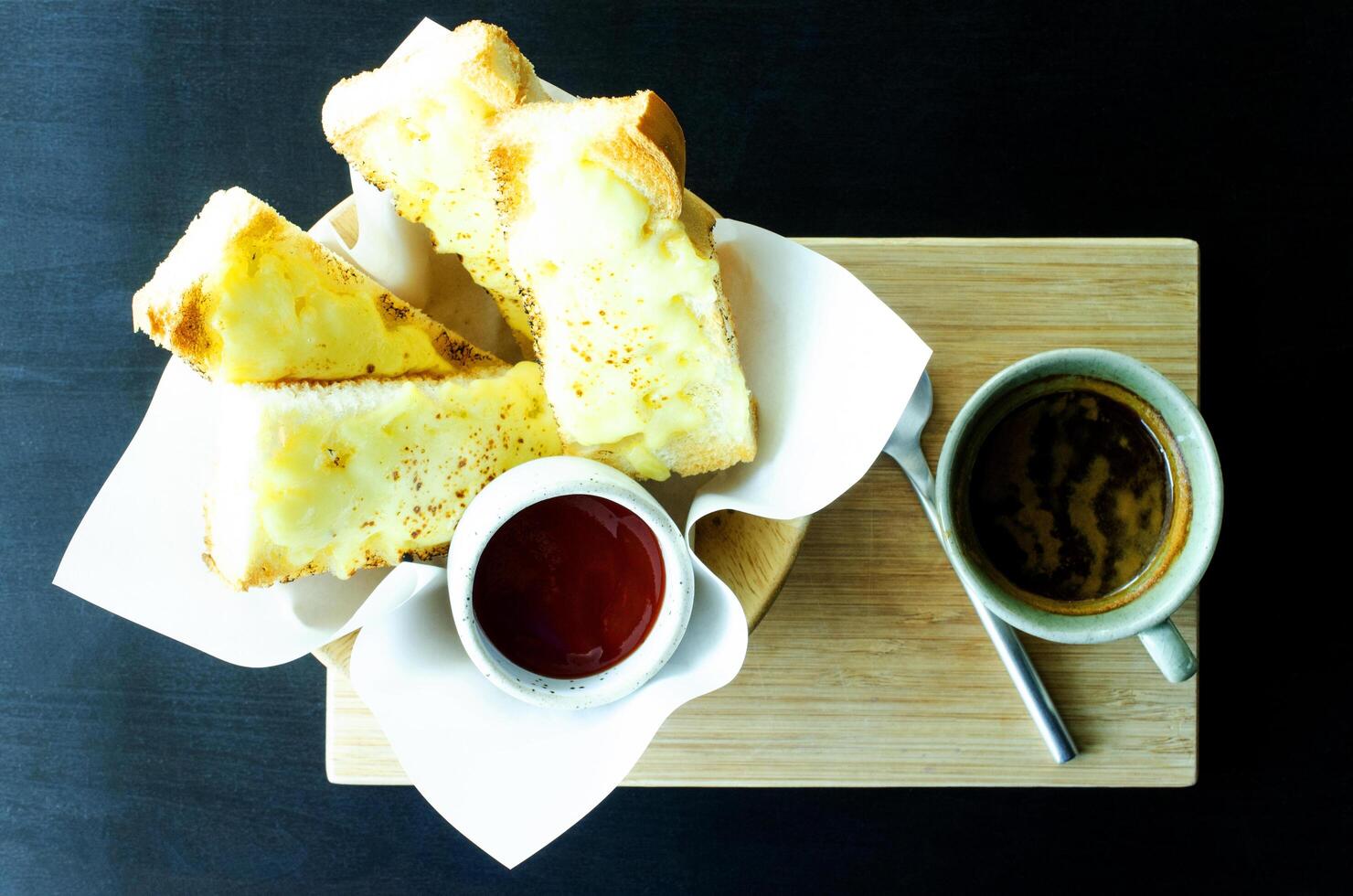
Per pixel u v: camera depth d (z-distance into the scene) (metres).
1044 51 0.51
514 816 0.39
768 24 0.50
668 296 0.37
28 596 0.51
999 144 0.51
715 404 0.39
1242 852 0.50
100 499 0.39
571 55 0.51
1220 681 0.50
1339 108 0.50
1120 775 0.46
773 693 0.46
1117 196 0.51
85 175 0.51
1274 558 0.50
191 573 0.40
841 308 0.39
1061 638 0.40
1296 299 0.51
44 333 0.51
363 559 0.39
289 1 0.51
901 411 0.39
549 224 0.36
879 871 0.51
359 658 0.38
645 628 0.39
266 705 0.51
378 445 0.38
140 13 0.51
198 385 0.40
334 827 0.51
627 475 0.39
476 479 0.39
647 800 0.51
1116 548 0.43
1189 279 0.46
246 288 0.37
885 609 0.46
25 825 0.51
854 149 0.51
